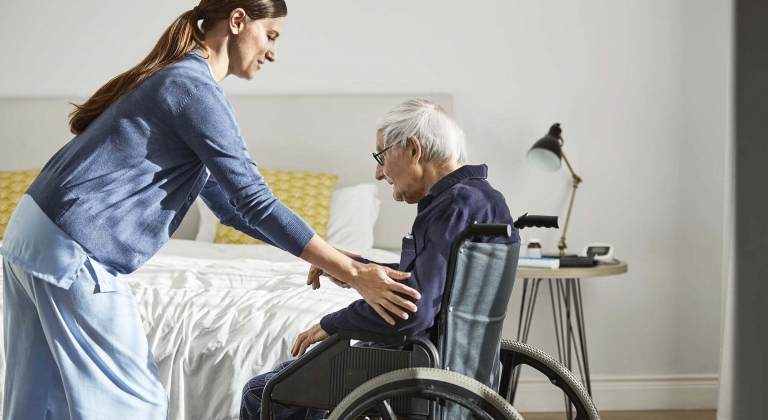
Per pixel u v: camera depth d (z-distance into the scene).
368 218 3.70
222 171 1.60
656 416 3.64
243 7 1.73
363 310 1.55
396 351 1.55
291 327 2.13
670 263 3.80
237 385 2.07
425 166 1.70
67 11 3.96
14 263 1.58
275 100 3.94
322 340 1.68
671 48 3.77
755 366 2.60
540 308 3.81
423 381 1.43
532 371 3.79
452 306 1.53
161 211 1.66
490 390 1.42
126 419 1.60
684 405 3.79
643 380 3.80
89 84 3.98
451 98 3.86
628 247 3.81
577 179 3.70
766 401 2.59
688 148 3.77
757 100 2.59
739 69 2.61
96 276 1.57
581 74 3.82
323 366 1.60
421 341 1.52
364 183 3.91
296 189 3.67
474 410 1.39
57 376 1.62
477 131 3.87
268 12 1.77
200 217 3.79
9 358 1.65
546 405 3.77
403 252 1.64
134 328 1.64
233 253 3.24
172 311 2.16
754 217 2.59
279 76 3.96
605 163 3.81
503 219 1.61
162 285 2.42
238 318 2.15
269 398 1.63
